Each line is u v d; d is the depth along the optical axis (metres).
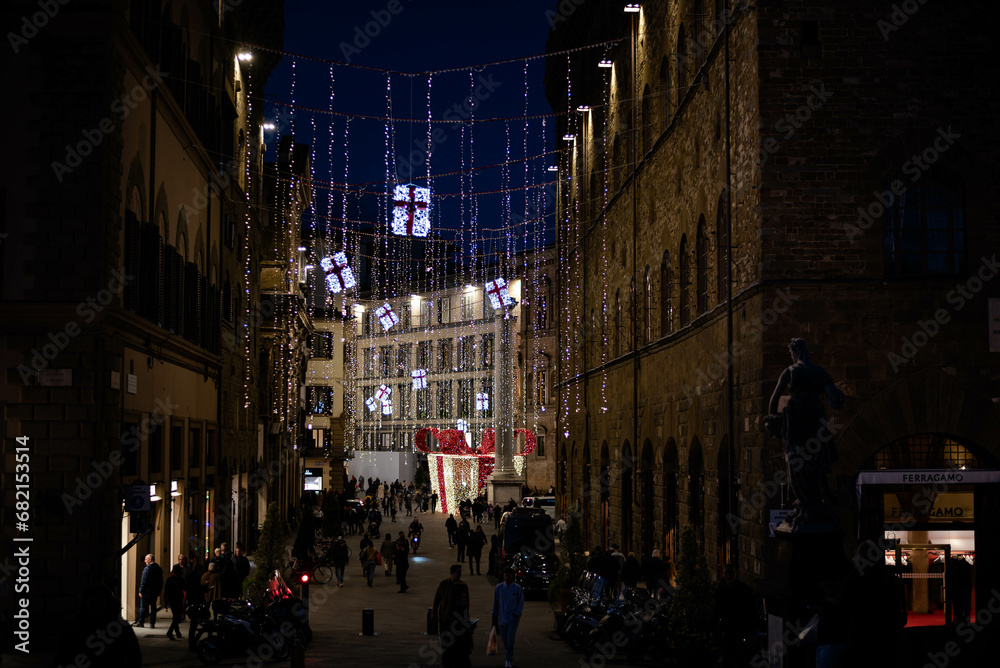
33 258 19.75
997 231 20.05
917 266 20.22
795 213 20.08
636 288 34.28
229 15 37.84
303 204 69.12
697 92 26.09
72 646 10.14
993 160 20.14
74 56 20.00
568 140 50.91
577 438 47.66
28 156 19.86
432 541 53.06
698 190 26.11
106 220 20.16
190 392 29.30
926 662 17.66
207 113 31.97
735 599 17.70
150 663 19.11
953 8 20.33
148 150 23.61
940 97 20.25
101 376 19.89
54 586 19.36
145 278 23.12
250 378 43.97
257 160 47.59
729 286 22.30
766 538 19.56
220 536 35.16
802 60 20.30
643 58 34.06
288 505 59.81
